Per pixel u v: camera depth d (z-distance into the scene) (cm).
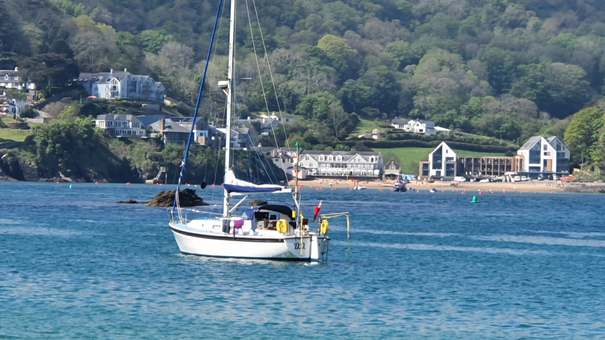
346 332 9388
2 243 15550
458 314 10375
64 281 11675
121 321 9575
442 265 14212
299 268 12912
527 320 10181
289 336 9156
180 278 11912
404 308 10588
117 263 13150
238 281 11762
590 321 10188
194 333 9188
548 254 16325
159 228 19038
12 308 10044
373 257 14825
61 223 19888
